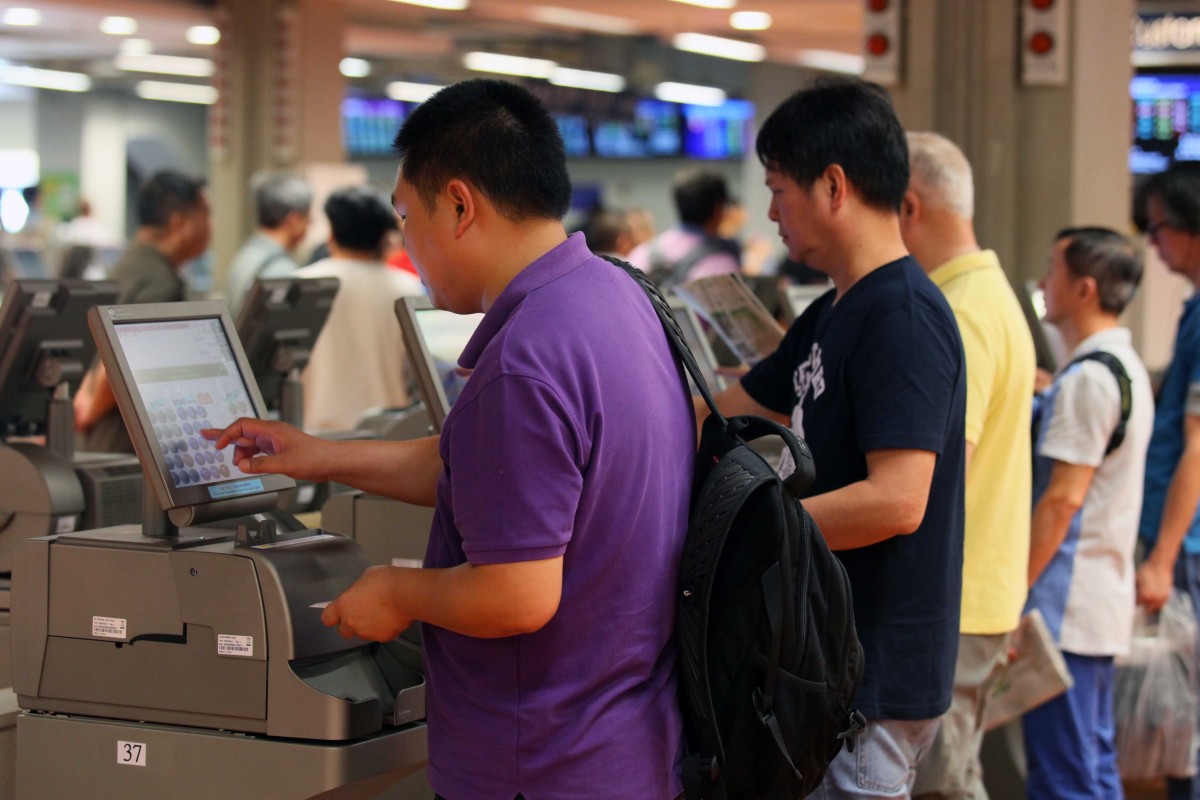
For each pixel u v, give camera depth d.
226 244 11.27
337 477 2.09
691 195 7.03
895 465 2.14
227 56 11.22
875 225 2.28
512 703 1.72
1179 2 10.09
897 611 2.24
